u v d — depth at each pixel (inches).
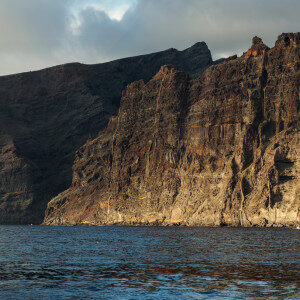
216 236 4050.2
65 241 3841.0
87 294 1396.4
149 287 1486.2
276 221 5866.1
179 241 3481.8
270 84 6963.6
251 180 6368.1
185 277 1651.1
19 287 1512.1
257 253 2427.4
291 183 5944.9
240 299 1310.3
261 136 6658.5
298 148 6092.5
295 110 6594.5
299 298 1312.7
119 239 3946.9
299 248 2723.9
